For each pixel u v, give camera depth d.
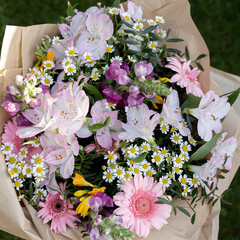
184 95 0.80
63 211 0.73
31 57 0.79
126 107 0.71
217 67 1.41
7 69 0.77
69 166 0.70
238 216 1.25
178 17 0.83
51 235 0.73
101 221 0.66
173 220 0.76
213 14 1.48
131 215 0.71
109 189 0.75
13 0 1.41
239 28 1.48
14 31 0.77
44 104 0.69
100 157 0.75
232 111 0.81
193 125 0.80
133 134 0.70
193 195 0.74
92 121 0.71
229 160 0.77
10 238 1.18
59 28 0.78
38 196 0.73
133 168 0.72
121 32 0.77
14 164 0.73
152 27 0.77
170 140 0.77
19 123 0.71
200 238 0.82
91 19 0.75
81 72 0.74
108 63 0.78
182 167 0.76
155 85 0.68
